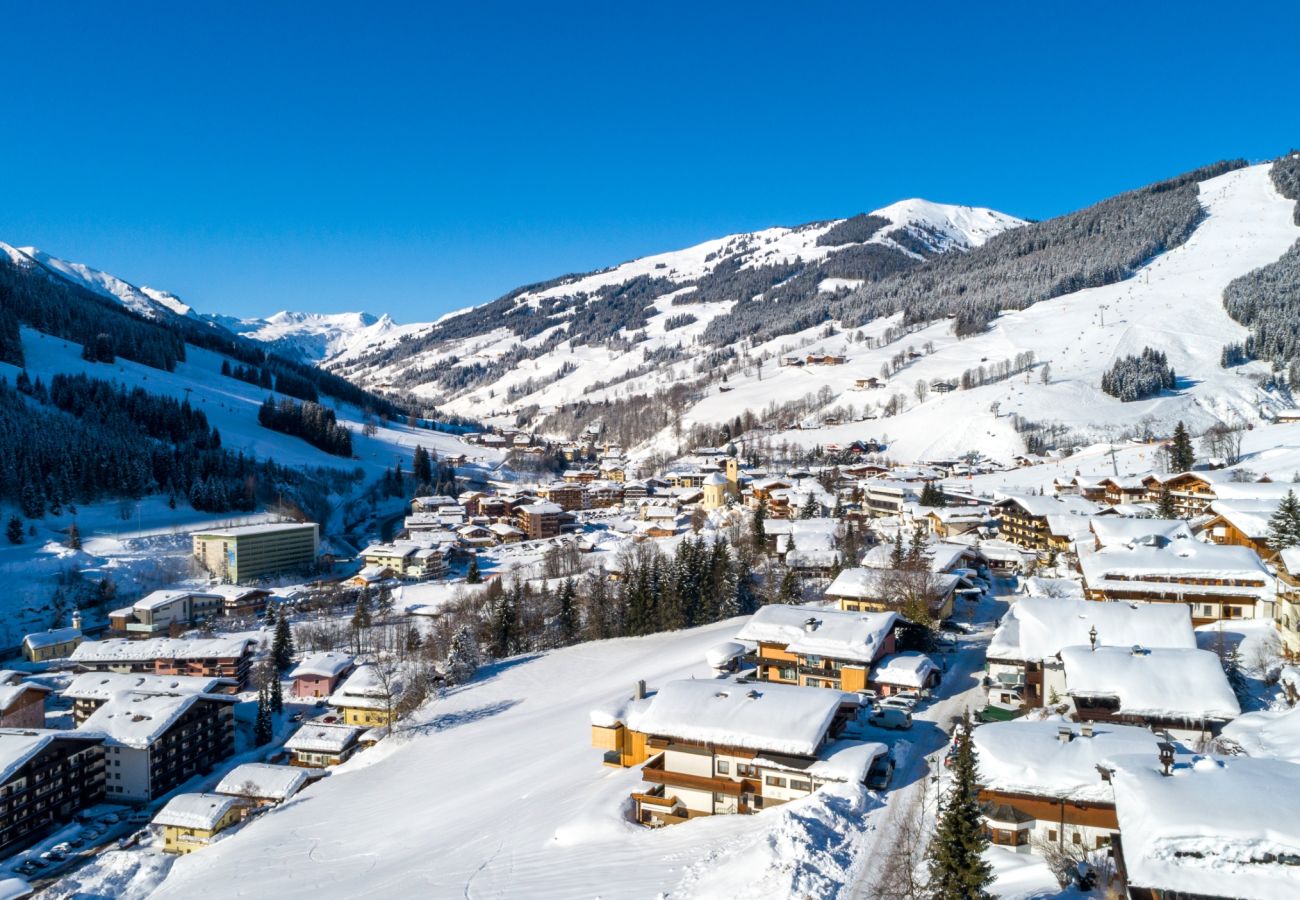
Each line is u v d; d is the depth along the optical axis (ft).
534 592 494.59
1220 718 188.85
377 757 325.42
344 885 209.77
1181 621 234.58
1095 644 221.25
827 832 170.50
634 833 198.29
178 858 259.19
